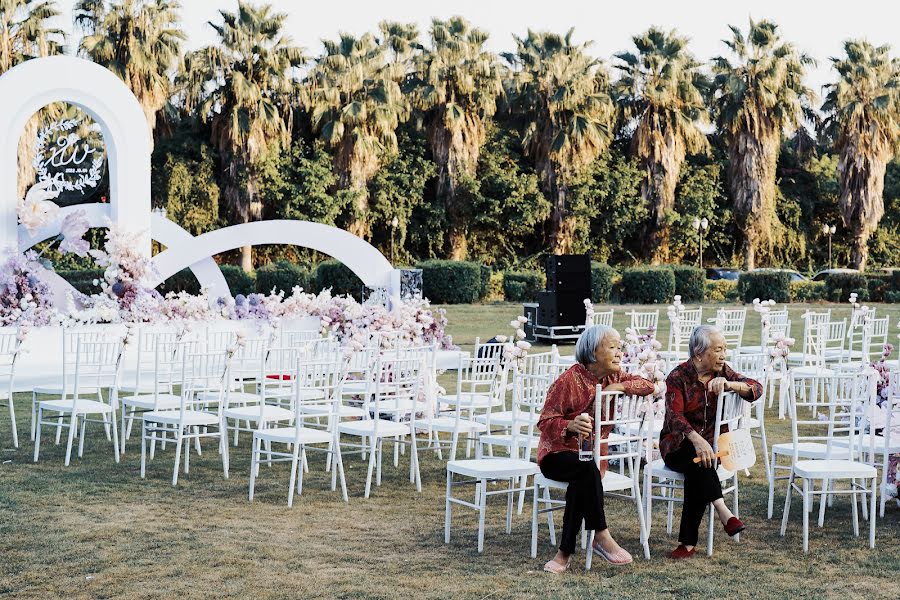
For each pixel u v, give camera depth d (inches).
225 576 190.4
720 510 208.7
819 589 182.9
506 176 1378.0
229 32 1235.2
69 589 182.2
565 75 1326.3
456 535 222.5
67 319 476.1
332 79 1259.2
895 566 197.5
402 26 1406.3
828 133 1454.2
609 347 204.1
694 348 214.4
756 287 1162.6
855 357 490.6
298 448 252.4
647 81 1357.0
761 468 294.2
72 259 1208.8
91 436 346.9
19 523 230.5
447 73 1321.4
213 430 361.7
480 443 255.4
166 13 1159.0
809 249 1547.7
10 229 523.5
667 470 210.5
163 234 645.3
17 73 522.3
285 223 620.1
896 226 1595.7
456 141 1337.4
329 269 1119.0
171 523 231.8
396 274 613.3
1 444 330.6
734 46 1336.1
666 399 212.4
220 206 1312.7
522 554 207.5
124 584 185.3
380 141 1296.8
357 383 331.6
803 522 225.6
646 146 1368.1
